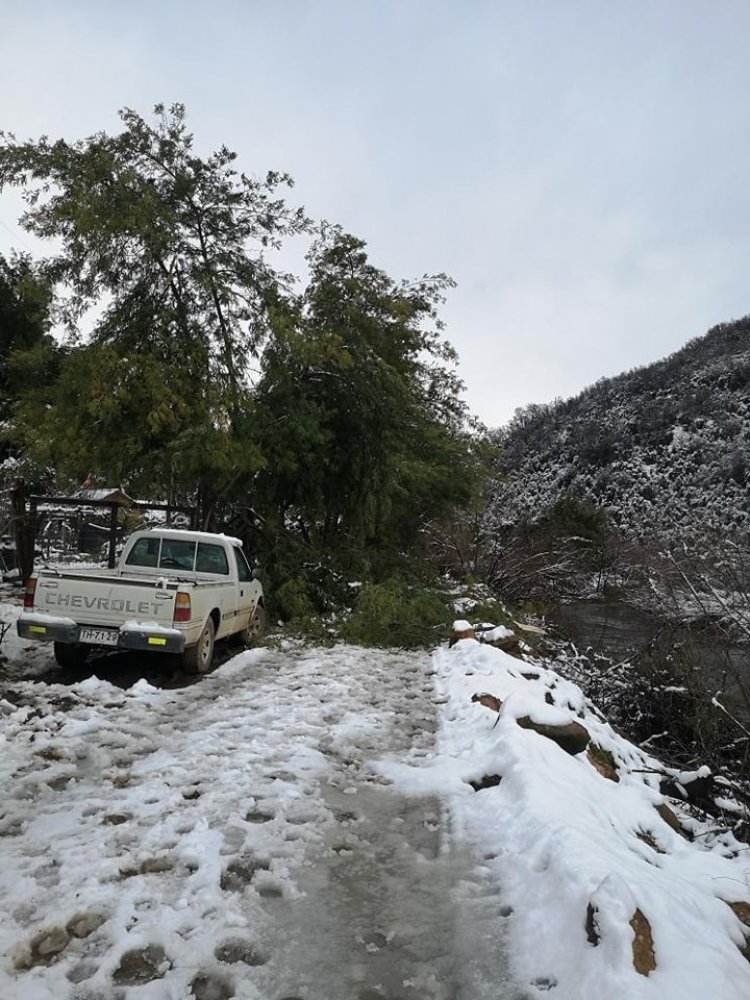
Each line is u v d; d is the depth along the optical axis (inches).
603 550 835.4
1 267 689.6
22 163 483.2
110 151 505.0
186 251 533.0
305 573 542.0
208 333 545.0
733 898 162.4
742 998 110.7
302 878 149.3
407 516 749.3
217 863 150.1
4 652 362.6
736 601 399.2
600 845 158.1
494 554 844.6
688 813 271.3
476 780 210.8
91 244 494.3
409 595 514.3
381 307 645.3
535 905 138.8
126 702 277.7
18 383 675.4
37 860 148.4
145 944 121.5
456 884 149.5
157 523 651.5
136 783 197.0
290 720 264.4
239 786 195.9
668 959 116.3
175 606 323.0
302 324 551.5
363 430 585.3
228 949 123.0
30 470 611.8
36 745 222.4
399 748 245.1
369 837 172.2
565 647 564.7
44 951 119.0
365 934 130.0
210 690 311.9
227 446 500.4
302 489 591.2
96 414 495.8
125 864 148.2
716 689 379.6
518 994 114.2
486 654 366.3
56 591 329.4
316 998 111.4
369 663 390.6
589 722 310.8
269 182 537.6
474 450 789.2
